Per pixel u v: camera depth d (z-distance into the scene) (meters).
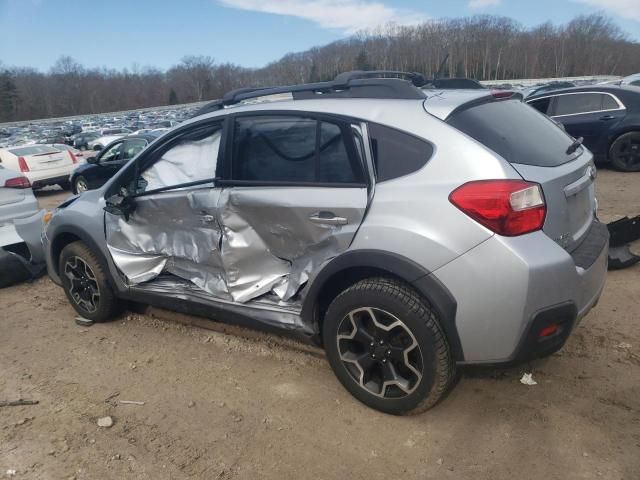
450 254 2.51
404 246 2.61
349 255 2.78
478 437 2.71
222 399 3.19
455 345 2.60
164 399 3.23
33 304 5.00
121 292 4.09
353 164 2.87
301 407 3.05
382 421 2.88
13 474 2.63
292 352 3.67
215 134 3.51
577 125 9.52
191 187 3.52
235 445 2.77
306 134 3.06
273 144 3.18
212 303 3.52
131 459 2.70
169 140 3.74
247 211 3.22
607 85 9.62
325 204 2.88
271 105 3.26
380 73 3.55
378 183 2.77
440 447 2.65
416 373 2.71
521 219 2.46
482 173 2.52
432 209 2.58
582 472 2.43
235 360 3.64
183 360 3.69
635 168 9.11
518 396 3.02
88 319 4.40
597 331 3.67
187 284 3.76
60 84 130.50
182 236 3.63
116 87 135.50
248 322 3.37
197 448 2.76
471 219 2.49
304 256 3.10
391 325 2.72
